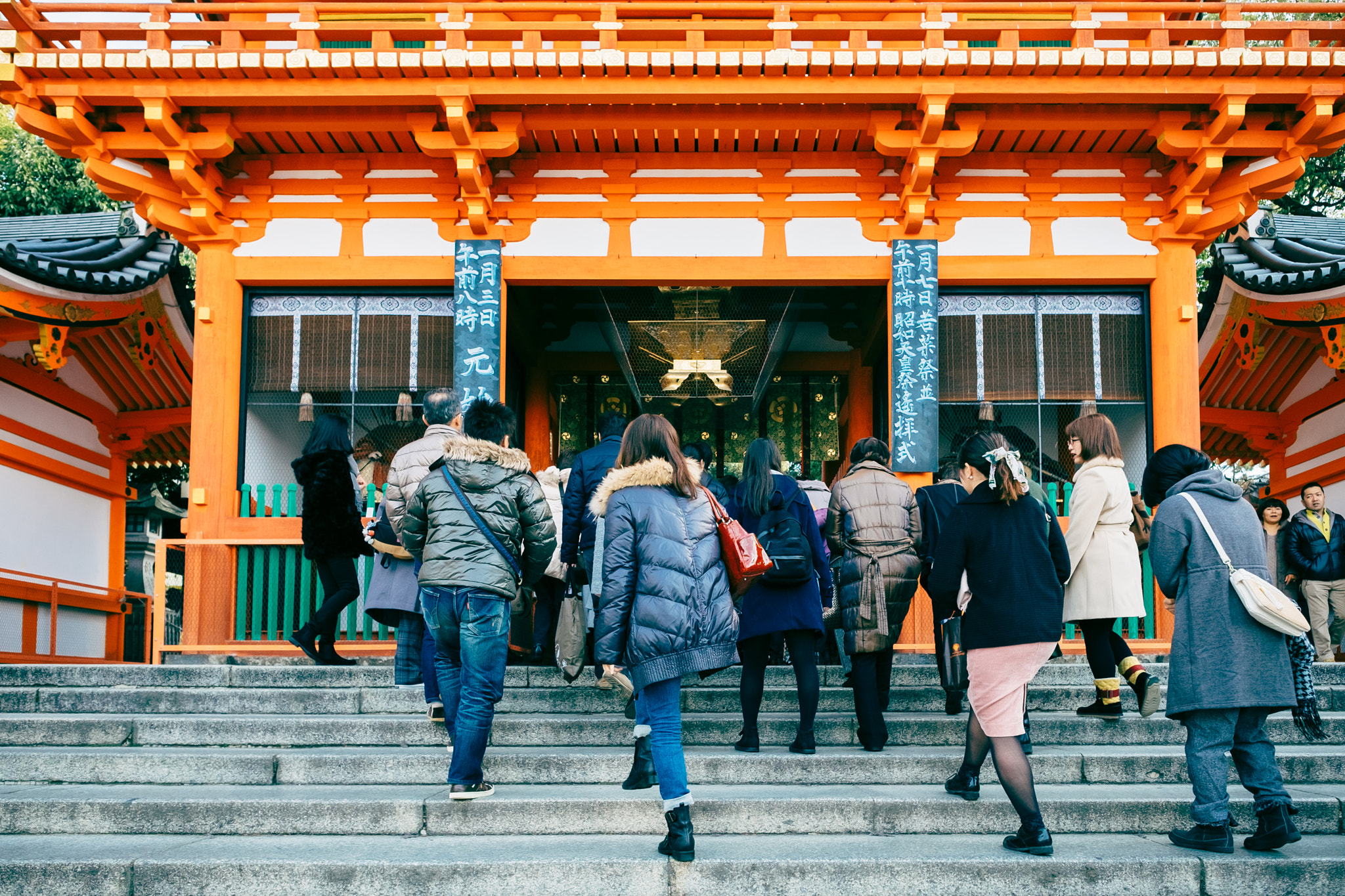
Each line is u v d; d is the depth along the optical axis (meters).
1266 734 3.73
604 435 5.09
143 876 3.43
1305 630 3.56
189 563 6.96
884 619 4.77
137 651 13.62
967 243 7.38
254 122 6.76
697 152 7.35
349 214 7.39
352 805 3.91
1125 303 7.46
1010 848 3.62
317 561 6.03
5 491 9.73
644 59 6.19
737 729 4.93
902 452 7.11
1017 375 7.39
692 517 3.70
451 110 6.40
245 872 3.43
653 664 3.47
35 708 5.30
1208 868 3.46
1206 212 7.26
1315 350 10.24
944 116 6.60
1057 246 7.37
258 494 7.24
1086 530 4.85
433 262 7.37
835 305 10.34
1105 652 4.90
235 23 6.48
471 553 3.92
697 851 3.61
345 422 6.24
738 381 10.04
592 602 5.31
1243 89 6.33
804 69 6.27
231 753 4.56
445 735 4.82
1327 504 10.60
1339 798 4.05
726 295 9.91
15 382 9.82
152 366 10.60
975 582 3.72
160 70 6.25
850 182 7.39
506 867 3.42
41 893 3.42
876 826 3.93
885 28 6.41
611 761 4.38
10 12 6.25
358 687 5.63
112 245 9.41
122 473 11.75
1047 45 7.77
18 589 9.79
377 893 3.40
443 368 7.45
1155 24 6.40
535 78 6.39
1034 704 5.37
